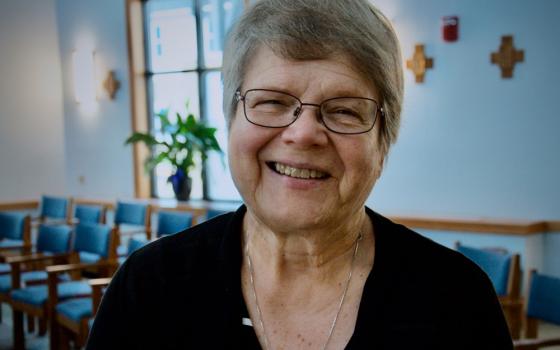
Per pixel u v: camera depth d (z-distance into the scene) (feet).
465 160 14.07
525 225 12.54
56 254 13.71
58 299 11.54
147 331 2.91
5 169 21.95
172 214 14.65
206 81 19.65
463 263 2.90
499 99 13.56
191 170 18.90
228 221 3.16
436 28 14.20
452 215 14.24
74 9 21.88
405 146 14.82
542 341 7.36
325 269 2.86
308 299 2.84
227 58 2.83
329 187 2.67
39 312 11.59
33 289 12.31
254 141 2.67
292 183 2.67
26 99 22.24
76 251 13.42
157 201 19.66
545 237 13.20
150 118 20.98
